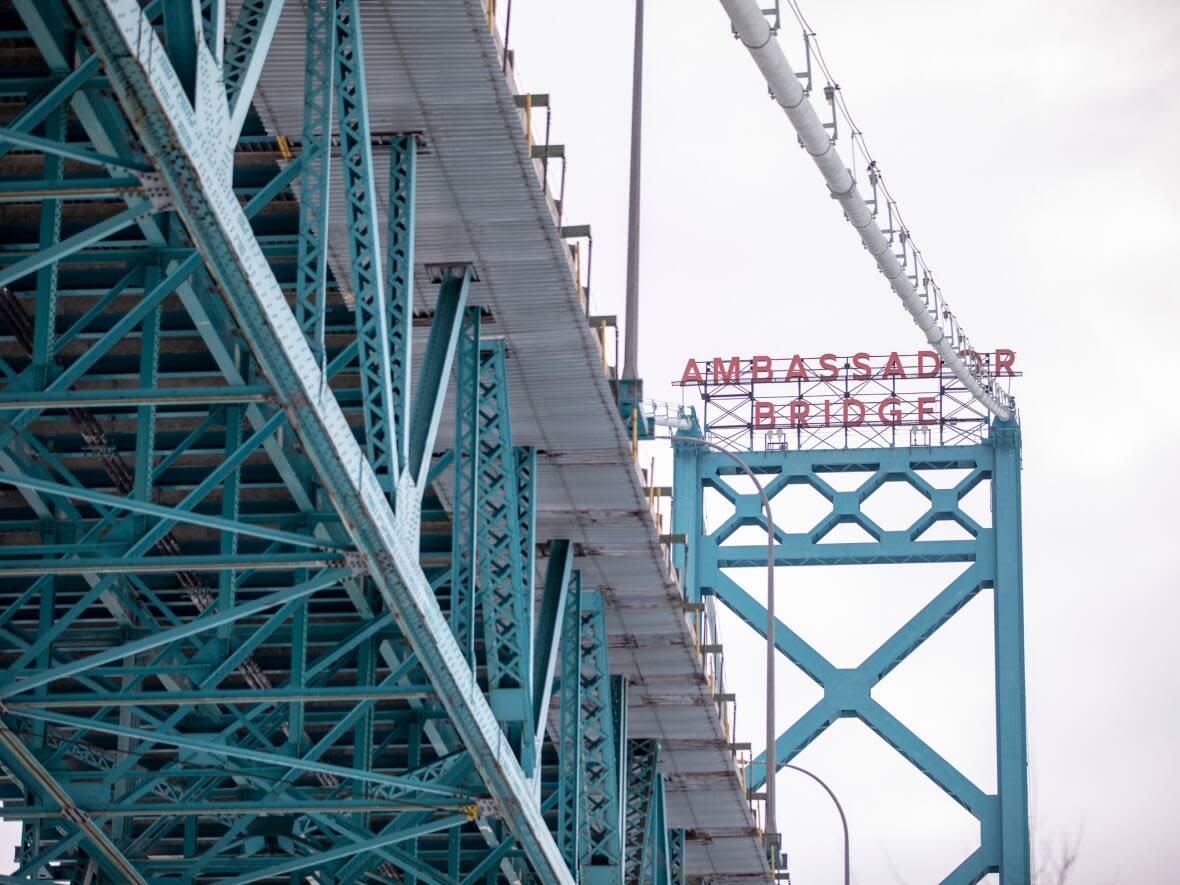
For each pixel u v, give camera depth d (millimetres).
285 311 74250
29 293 96250
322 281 78812
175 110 63781
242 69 69312
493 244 96562
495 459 105062
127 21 60406
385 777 101562
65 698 94250
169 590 111562
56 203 87438
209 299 95875
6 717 101812
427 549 117625
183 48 65125
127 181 67750
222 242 68875
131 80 61969
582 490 117375
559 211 97625
